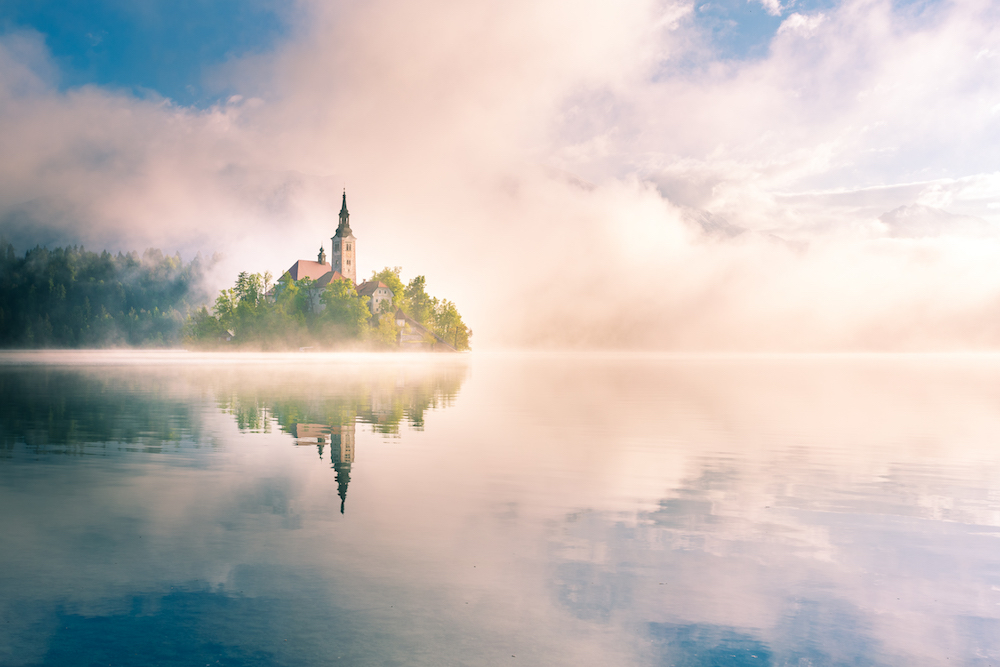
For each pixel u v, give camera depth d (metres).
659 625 9.09
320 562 11.38
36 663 7.92
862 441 26.23
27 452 22.42
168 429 28.55
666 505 15.43
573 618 9.27
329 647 8.37
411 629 8.88
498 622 9.12
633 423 32.38
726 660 8.13
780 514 14.70
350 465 20.30
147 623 9.00
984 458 22.27
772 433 28.78
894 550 12.21
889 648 8.49
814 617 9.40
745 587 10.42
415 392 53.50
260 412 36.00
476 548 12.16
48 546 12.16
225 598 9.84
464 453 22.70
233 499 15.74
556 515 14.50
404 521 13.91
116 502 15.38
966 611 9.62
